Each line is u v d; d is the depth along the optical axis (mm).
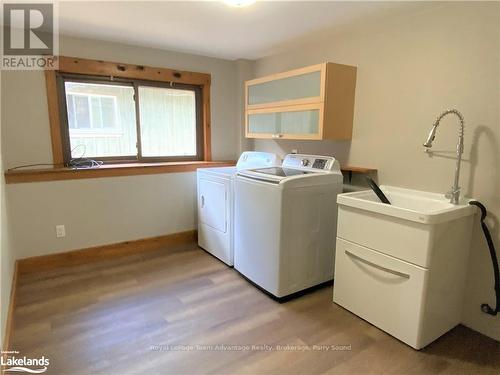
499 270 2004
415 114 2354
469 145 2074
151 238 3490
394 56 2445
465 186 2119
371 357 1850
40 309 2281
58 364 1754
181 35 2877
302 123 2842
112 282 2711
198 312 2283
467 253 2096
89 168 3023
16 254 2789
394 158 2525
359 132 2771
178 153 3773
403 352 1898
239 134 4039
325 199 2568
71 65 2910
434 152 2264
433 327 1977
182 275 2865
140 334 2025
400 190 2453
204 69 3717
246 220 2680
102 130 3256
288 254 2410
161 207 3506
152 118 3523
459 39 2064
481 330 2107
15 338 1960
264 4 2158
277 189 2314
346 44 2809
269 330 2086
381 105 2576
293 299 2496
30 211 2811
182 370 1726
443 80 2170
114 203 3215
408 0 2066
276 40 3029
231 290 2607
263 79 3193
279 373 1714
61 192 2932
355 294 2252
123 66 3172
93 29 2707
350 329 2109
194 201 3725
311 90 2707
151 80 3408
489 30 1922
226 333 2047
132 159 3469
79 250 3090
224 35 2867
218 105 3887
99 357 1813
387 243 2002
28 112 2771
